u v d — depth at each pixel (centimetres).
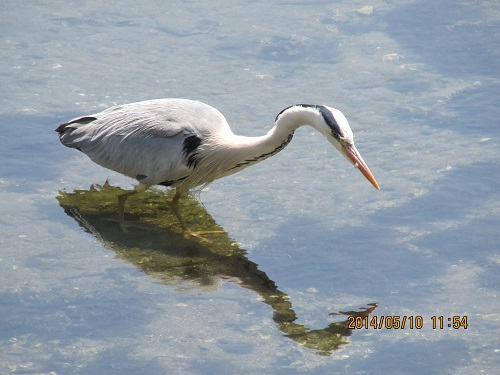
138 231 1160
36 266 1057
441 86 1527
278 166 1314
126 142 1205
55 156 1327
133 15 1805
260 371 867
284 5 1861
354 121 1419
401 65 1603
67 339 917
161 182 1226
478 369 873
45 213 1181
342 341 920
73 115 1416
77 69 1577
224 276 1051
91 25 1755
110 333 930
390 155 1320
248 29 1744
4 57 1609
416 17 1798
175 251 1109
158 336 925
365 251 1094
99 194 1250
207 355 894
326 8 1847
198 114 1209
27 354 889
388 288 1018
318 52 1655
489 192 1216
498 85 1524
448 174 1263
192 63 1608
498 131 1377
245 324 950
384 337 928
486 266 1055
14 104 1449
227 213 1195
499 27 1742
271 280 1040
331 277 1042
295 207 1200
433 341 919
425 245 1102
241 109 1445
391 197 1215
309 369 873
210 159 1198
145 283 1032
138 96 1480
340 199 1216
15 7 1830
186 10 1834
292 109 1135
